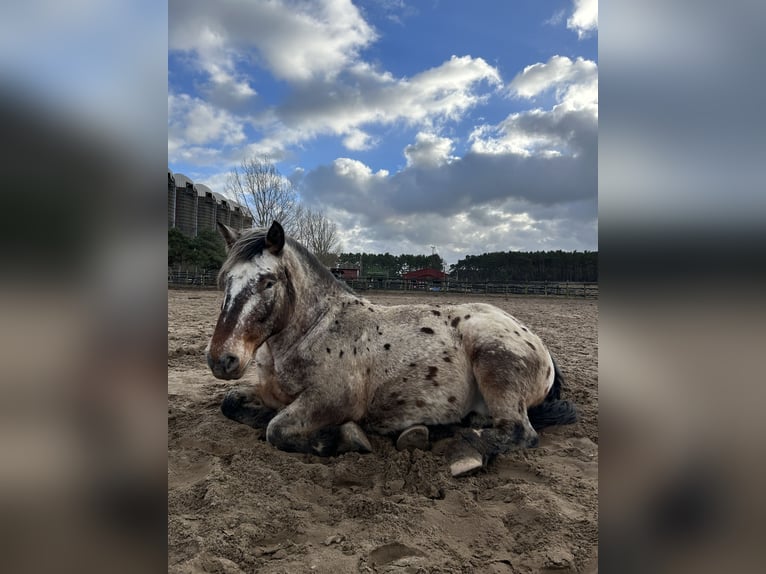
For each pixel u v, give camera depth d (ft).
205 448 9.84
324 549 6.17
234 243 10.53
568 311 53.01
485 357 10.54
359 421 10.86
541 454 9.78
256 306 9.33
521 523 6.93
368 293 86.94
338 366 10.42
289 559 5.93
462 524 6.98
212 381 16.05
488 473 9.02
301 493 7.90
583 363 20.25
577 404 13.82
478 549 6.34
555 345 25.85
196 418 11.85
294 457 9.45
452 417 10.73
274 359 10.69
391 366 10.70
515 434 9.86
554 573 5.78
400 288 95.55
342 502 7.60
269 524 6.75
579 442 10.74
